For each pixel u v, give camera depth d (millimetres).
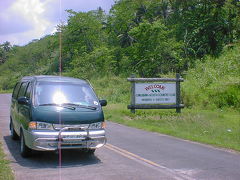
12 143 10367
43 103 8352
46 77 9344
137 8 49969
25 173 7180
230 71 25797
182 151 9633
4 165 7523
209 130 13859
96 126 8242
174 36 40719
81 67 45594
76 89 9039
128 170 7551
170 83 18453
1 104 25688
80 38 56375
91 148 8148
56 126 7859
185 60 36031
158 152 9469
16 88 11047
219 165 8086
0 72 105500
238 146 10359
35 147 7781
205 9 41844
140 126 14406
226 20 40312
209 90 22516
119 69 45406
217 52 38781
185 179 6934
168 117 17312
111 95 29125
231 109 20078
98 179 6824
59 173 7219
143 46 37969
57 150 7957
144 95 18234
